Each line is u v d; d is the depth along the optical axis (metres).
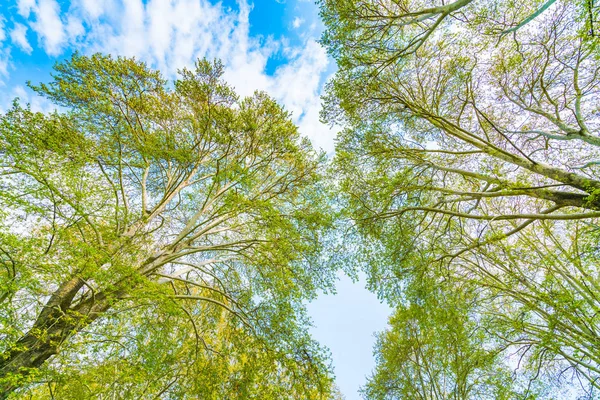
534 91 7.91
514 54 7.58
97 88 7.73
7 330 4.14
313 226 9.35
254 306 8.78
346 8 7.11
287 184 10.14
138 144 8.16
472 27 7.31
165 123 9.63
